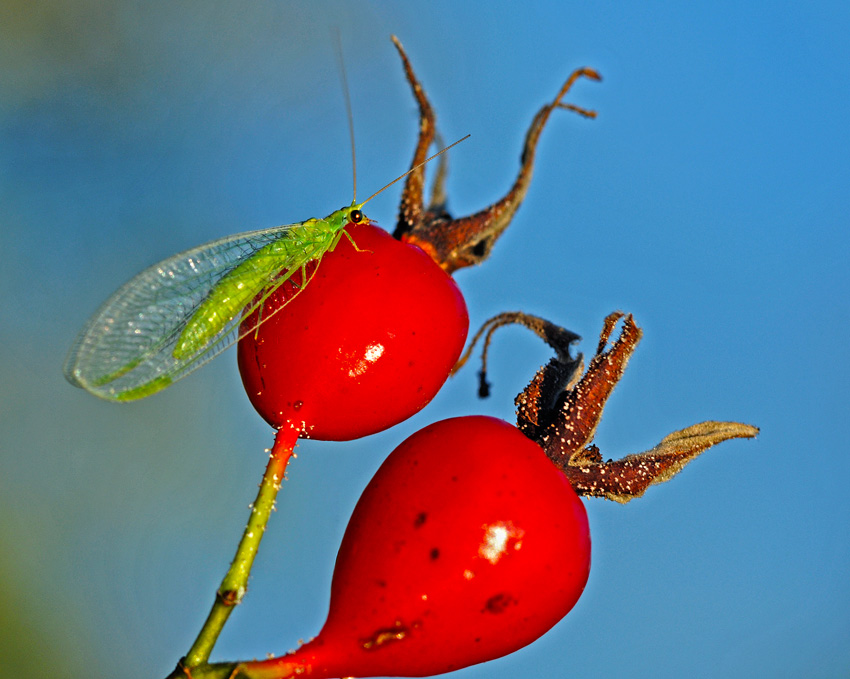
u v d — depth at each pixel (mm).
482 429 176
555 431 180
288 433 177
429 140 191
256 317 180
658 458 180
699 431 181
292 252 198
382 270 180
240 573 171
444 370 181
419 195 191
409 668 173
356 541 174
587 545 176
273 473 176
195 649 170
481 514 173
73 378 188
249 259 197
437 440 176
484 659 174
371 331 178
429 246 190
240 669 170
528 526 173
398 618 172
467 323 182
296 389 178
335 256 181
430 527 173
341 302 179
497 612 172
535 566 173
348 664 172
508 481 174
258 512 174
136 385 190
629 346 182
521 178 191
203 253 197
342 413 178
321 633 172
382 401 179
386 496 174
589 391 181
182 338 193
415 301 179
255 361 179
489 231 190
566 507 175
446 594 172
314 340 178
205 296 194
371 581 172
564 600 174
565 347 184
